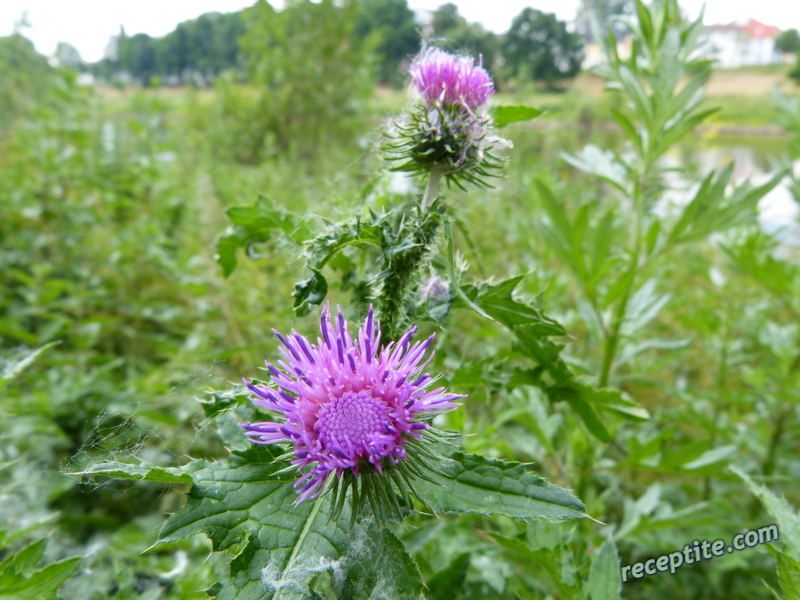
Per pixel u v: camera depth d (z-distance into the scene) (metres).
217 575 0.15
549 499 0.09
